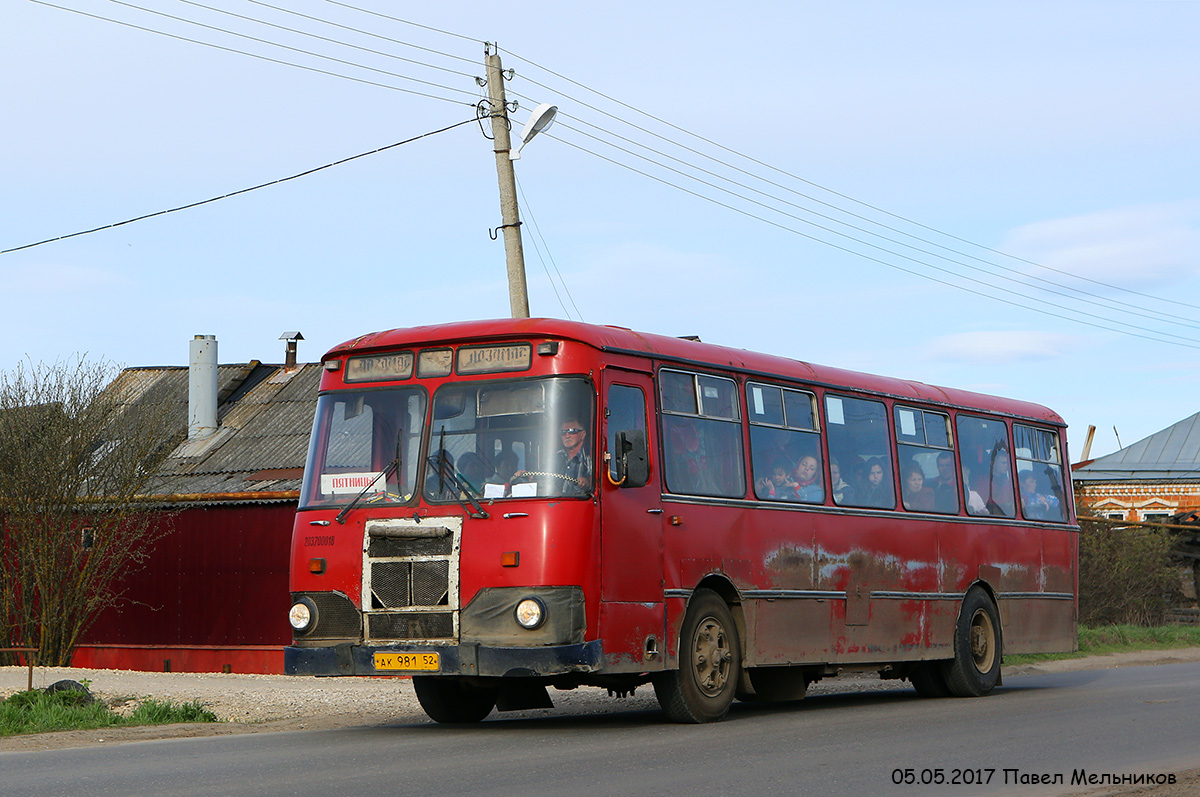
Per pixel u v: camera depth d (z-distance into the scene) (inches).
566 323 482.9
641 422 495.5
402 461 485.7
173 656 1150.3
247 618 1126.4
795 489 574.6
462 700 550.0
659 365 510.0
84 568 1087.0
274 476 1179.9
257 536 1131.3
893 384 655.8
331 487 496.4
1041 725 500.4
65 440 1080.2
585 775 365.4
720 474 534.0
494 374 481.1
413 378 493.4
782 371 580.4
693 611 509.7
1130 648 1186.0
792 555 565.6
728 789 341.4
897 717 542.3
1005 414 733.9
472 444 477.4
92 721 547.2
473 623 461.7
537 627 452.8
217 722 570.6
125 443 1107.9
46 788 347.9
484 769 377.7
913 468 657.0
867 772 373.1
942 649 659.4
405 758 405.1
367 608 477.7
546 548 456.1
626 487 480.1
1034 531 743.1
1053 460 776.3
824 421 600.1
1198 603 1606.8
